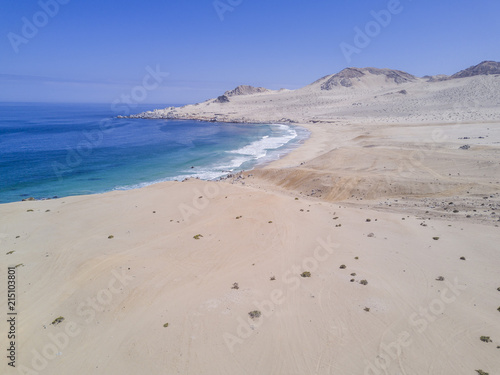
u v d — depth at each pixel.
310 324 15.20
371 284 17.97
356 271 19.44
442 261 19.94
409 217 27.86
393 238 23.67
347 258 21.12
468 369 12.30
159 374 12.76
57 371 13.15
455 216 27.22
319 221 27.89
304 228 26.41
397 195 35.66
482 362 12.55
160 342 14.39
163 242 24.70
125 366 13.25
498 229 23.42
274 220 28.28
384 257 20.95
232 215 29.95
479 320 14.77
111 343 14.52
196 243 24.39
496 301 15.95
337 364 12.94
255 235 25.47
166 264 21.23
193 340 14.44
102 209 32.81
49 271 20.70
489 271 18.45
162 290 18.30
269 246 23.53
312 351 13.65
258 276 19.53
